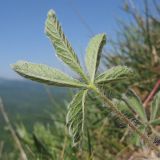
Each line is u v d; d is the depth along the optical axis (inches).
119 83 8.8
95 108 8.3
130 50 10.9
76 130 2.4
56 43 2.3
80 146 2.4
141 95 9.0
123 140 7.4
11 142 8.0
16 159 7.7
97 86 2.4
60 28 2.3
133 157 6.2
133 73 2.5
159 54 10.1
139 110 3.0
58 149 7.4
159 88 7.8
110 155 7.3
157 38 10.9
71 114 2.4
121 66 2.4
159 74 9.2
